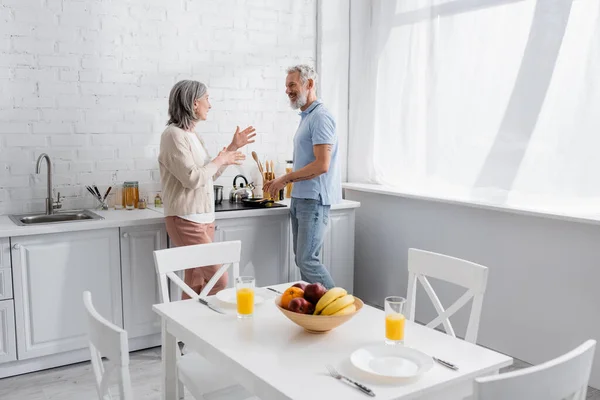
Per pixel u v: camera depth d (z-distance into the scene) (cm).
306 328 177
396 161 408
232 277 256
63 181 347
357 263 434
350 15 432
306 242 335
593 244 284
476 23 345
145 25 363
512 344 328
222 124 397
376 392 141
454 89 361
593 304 287
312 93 332
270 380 147
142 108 367
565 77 298
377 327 186
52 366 310
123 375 140
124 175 365
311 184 330
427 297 381
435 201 361
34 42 331
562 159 301
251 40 402
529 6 316
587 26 288
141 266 325
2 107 327
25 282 294
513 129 323
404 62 399
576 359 128
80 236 306
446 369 155
